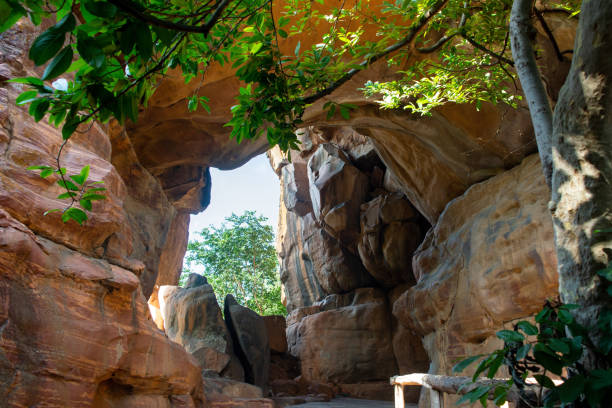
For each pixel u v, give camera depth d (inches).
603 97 89.3
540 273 331.3
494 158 432.1
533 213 351.3
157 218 483.2
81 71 86.8
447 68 243.9
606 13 87.8
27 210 197.9
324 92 150.1
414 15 194.5
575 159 92.1
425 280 470.3
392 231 721.6
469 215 434.9
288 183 962.1
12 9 69.0
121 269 241.9
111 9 70.6
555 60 303.4
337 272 813.2
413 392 676.7
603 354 78.5
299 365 776.3
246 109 144.2
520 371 88.4
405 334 729.0
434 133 444.8
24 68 216.2
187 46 104.0
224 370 558.3
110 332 221.1
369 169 801.6
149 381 253.4
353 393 703.7
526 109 378.0
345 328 753.6
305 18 196.1
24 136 208.1
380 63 372.2
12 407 171.5
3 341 172.6
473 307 392.8
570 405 78.3
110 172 241.9
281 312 1181.1
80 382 201.6
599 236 85.4
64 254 211.6
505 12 209.8
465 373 382.0
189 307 608.4
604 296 82.4
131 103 92.4
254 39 131.6
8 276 179.9
